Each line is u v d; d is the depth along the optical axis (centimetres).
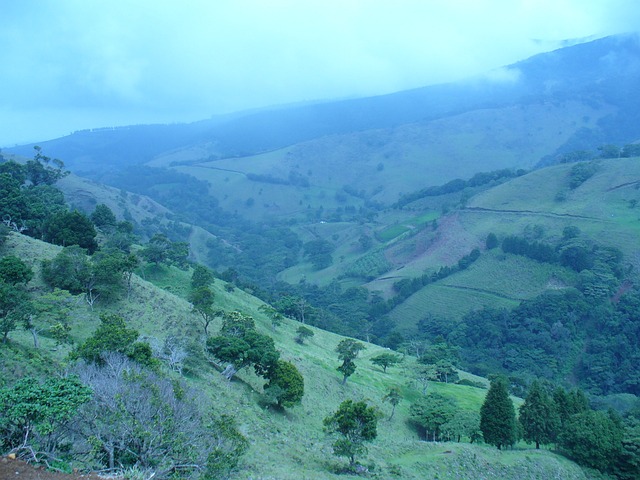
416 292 16212
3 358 3039
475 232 18438
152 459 2138
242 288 12925
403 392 7656
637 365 11225
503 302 14238
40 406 1875
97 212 9775
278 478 2989
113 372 2767
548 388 9762
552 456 5172
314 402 5806
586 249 14450
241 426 3938
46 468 1791
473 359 12462
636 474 5009
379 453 4534
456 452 4700
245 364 5372
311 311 11738
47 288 5481
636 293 12731
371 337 13350
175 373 4312
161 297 6431
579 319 12838
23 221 7506
